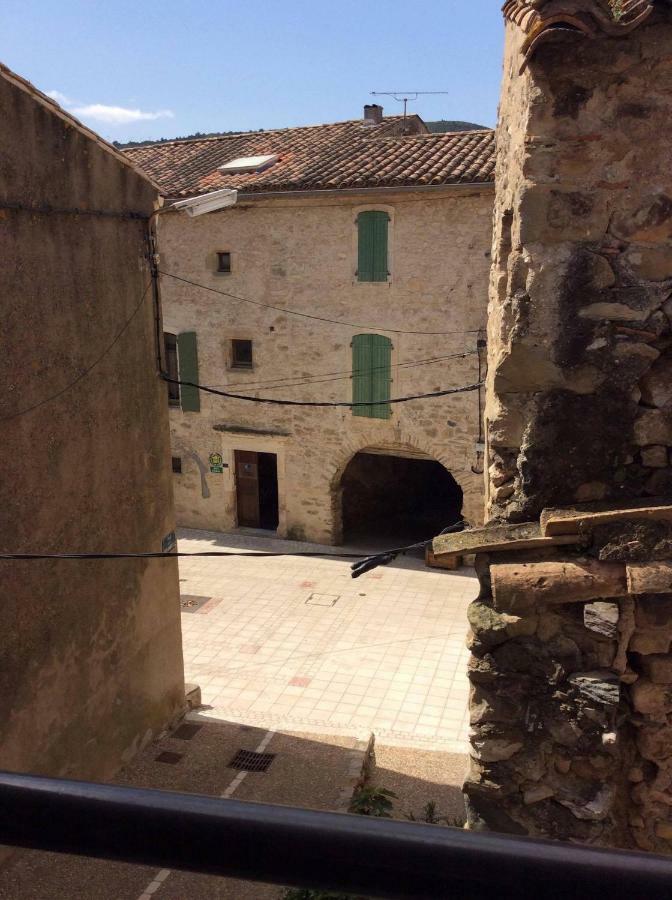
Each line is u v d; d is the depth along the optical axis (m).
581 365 3.58
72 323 7.19
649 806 3.72
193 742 8.84
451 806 8.05
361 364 16.02
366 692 11.24
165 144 19.78
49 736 7.02
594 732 3.58
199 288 17.16
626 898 0.77
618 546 3.49
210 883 6.38
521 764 3.70
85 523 7.53
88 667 7.59
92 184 7.39
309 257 15.95
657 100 3.32
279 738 8.87
